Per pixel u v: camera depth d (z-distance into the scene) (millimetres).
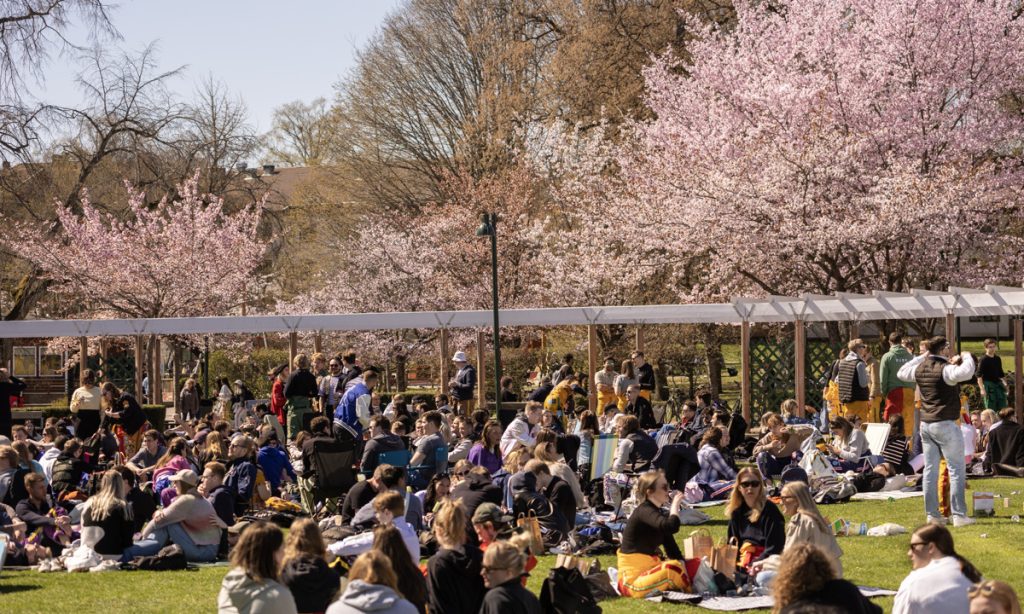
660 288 34000
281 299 46438
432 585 8023
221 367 38188
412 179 46344
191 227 37250
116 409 19578
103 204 38219
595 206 33594
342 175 47438
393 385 43375
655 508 10156
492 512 9375
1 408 19875
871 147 26562
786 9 32281
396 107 45469
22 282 35906
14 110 32031
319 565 8188
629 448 14977
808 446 16266
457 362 22547
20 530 12258
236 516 14047
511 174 39281
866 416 19266
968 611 6824
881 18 26984
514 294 37750
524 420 16922
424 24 45438
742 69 28812
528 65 42594
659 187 29078
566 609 7934
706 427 18703
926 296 21750
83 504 13055
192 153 39062
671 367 35125
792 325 29406
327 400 20859
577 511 14398
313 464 14547
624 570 10109
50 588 10805
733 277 29062
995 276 26672
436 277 39000
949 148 26594
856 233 24875
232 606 7094
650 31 40031
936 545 7082
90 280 35656
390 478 11445
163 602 10109
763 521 10344
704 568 10016
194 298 36406
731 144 27672
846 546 12000
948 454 12828
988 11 26594
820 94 27000
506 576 7133
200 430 18875
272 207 52281
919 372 13000
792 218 25984
